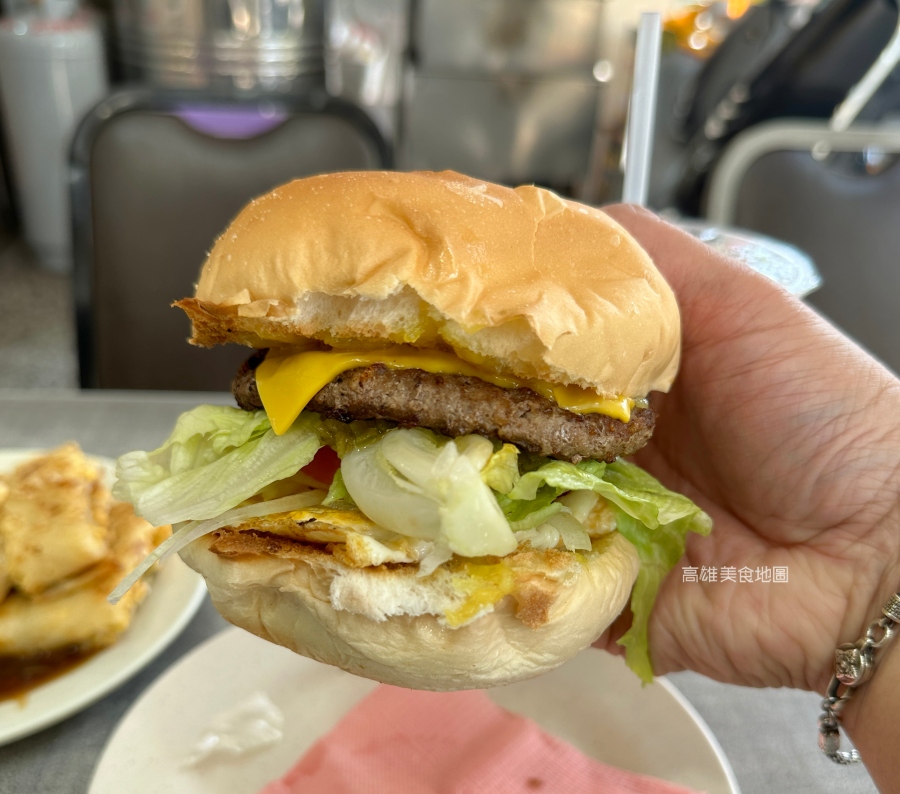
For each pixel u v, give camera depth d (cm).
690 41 68
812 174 51
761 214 51
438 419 15
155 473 16
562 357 14
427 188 15
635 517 17
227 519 15
